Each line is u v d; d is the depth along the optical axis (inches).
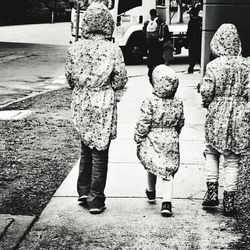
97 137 171.6
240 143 169.5
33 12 1606.8
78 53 173.6
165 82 168.7
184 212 175.8
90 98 172.4
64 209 178.9
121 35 692.7
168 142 171.0
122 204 182.9
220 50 172.7
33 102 412.5
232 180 171.3
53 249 149.9
